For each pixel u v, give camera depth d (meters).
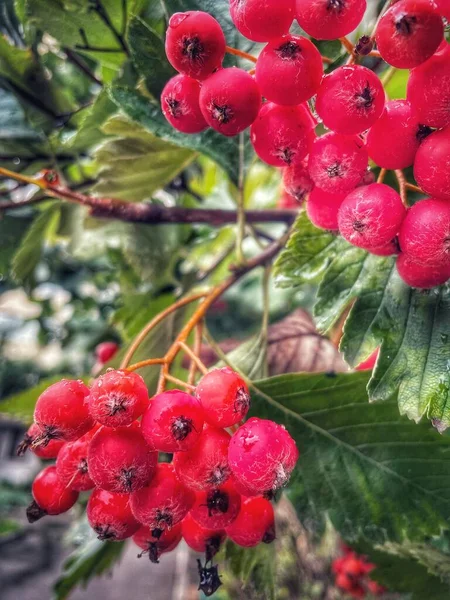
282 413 0.12
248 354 0.15
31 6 0.13
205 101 0.08
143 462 0.08
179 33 0.07
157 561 0.09
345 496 0.11
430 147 0.07
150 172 0.15
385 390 0.09
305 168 0.09
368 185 0.08
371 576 0.15
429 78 0.07
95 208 0.15
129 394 0.08
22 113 0.16
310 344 0.16
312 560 0.28
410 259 0.08
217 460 0.08
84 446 0.09
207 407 0.08
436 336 0.09
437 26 0.06
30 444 0.09
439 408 0.09
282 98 0.07
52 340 0.35
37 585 0.37
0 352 0.45
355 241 0.08
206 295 0.12
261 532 0.09
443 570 0.14
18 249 0.20
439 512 0.11
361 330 0.10
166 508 0.08
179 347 0.10
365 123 0.07
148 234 0.19
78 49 0.14
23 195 0.20
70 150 0.17
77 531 0.18
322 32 0.07
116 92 0.12
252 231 0.17
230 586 0.24
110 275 0.27
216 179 0.24
